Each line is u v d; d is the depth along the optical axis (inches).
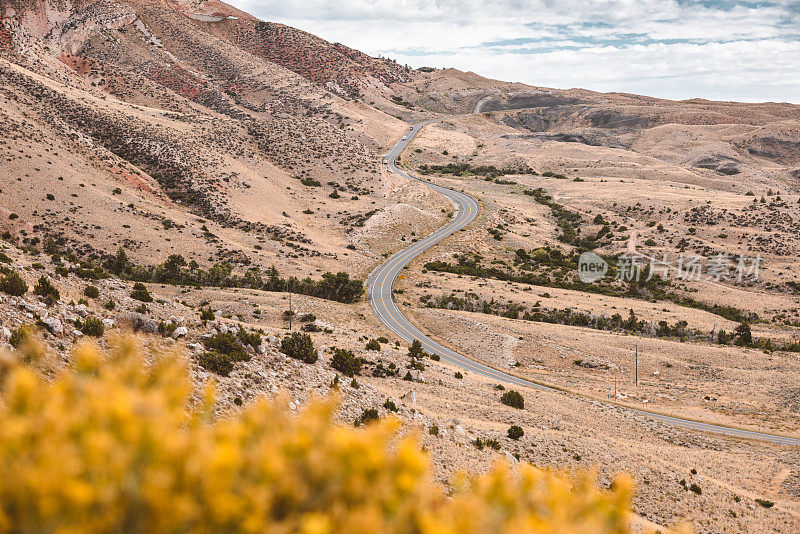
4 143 4653.1
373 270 5226.4
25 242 3843.5
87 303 890.7
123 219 4591.5
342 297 4394.7
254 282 4128.9
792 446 2586.1
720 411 3051.2
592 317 4448.8
